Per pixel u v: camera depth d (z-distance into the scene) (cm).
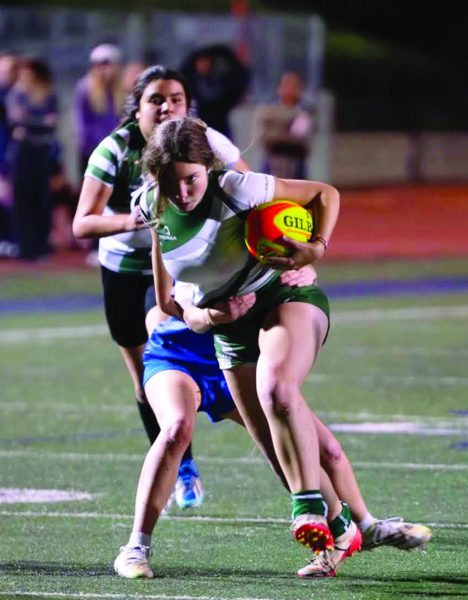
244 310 1650
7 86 6122
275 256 1605
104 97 5941
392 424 2858
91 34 7769
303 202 1670
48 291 5284
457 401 3130
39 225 6181
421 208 9562
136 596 1619
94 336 4212
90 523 2070
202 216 1611
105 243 2172
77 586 1677
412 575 1734
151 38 7962
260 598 1606
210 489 2316
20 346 4003
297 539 1588
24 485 2342
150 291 2150
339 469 1703
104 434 2794
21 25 7594
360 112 12000
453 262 6378
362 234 7781
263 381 1599
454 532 1988
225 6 11231
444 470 2425
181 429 1733
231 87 5622
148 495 1723
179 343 1830
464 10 13412
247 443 2728
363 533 1727
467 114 12606
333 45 12331
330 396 3189
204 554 1864
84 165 5981
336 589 1658
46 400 3167
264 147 7544
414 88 12481
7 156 6181
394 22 13488
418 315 4672
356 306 4884
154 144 1577
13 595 1633
